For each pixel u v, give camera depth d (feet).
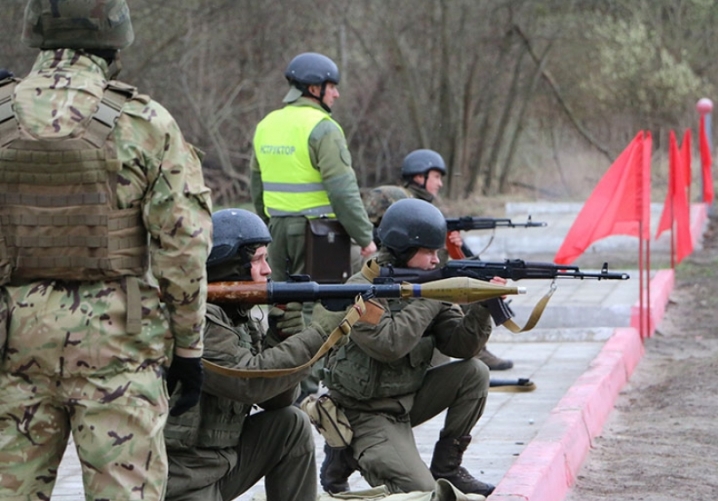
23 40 36.52
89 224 34.71
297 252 80.33
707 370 94.17
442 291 44.27
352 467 54.70
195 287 35.35
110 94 35.19
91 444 34.71
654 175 271.49
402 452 52.65
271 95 235.81
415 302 51.90
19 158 34.50
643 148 101.19
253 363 42.47
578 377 86.94
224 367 41.50
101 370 34.81
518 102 280.31
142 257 35.76
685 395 85.56
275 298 43.27
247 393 41.78
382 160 258.57
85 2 35.42
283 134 80.07
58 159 34.42
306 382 75.00
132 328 35.09
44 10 35.45
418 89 250.57
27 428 35.14
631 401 85.40
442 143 252.42
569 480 61.87
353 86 252.62
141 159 34.94
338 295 43.80
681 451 69.62
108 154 34.63
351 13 247.09
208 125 228.63
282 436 45.32
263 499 52.54
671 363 100.27
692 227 179.32
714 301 132.36
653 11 290.15
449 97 249.55
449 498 47.29
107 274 35.01
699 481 62.75
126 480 34.91
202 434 42.16
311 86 80.53
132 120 35.06
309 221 79.51
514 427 72.49
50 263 34.83
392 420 53.98
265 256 45.24
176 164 35.27
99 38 35.83
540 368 92.68
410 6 245.24
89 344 34.63
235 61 235.20
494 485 58.75
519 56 254.68
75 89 35.04
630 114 286.46
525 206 230.07
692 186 252.62
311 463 46.34
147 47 217.36
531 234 186.39
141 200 35.32
